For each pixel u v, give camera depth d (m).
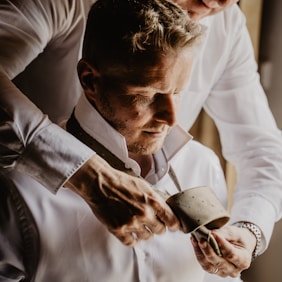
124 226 0.80
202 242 0.86
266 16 1.67
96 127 0.92
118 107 0.87
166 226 0.83
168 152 1.00
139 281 0.97
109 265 0.96
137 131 0.89
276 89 1.68
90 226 0.95
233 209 1.15
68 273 0.95
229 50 1.26
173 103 0.84
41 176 0.88
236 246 0.98
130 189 0.82
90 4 1.07
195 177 1.08
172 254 1.00
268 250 1.77
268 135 1.26
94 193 0.83
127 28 0.81
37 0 1.01
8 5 0.99
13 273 0.94
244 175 1.24
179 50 0.81
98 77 0.86
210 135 1.70
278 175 1.19
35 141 0.87
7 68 0.97
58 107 1.14
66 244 0.94
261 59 1.71
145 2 0.83
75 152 0.86
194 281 1.03
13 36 0.98
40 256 0.94
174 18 0.82
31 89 1.15
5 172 0.94
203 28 0.92
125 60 0.81
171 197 0.84
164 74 0.81
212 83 1.29
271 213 1.13
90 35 0.85
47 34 1.04
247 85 1.30
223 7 1.04
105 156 0.93
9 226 0.93
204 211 0.82
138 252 0.97
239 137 1.30
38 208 0.94
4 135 0.88
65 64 1.11
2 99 0.89
